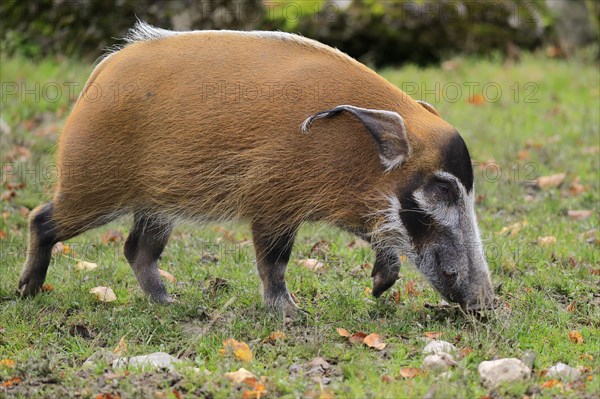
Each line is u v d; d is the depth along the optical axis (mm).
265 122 11492
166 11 27500
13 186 17703
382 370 10086
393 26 28984
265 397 9344
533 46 30266
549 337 11070
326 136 11406
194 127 11719
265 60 11781
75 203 12438
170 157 11898
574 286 12875
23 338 11312
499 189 18109
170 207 12234
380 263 12211
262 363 10352
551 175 18938
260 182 11586
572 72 27156
